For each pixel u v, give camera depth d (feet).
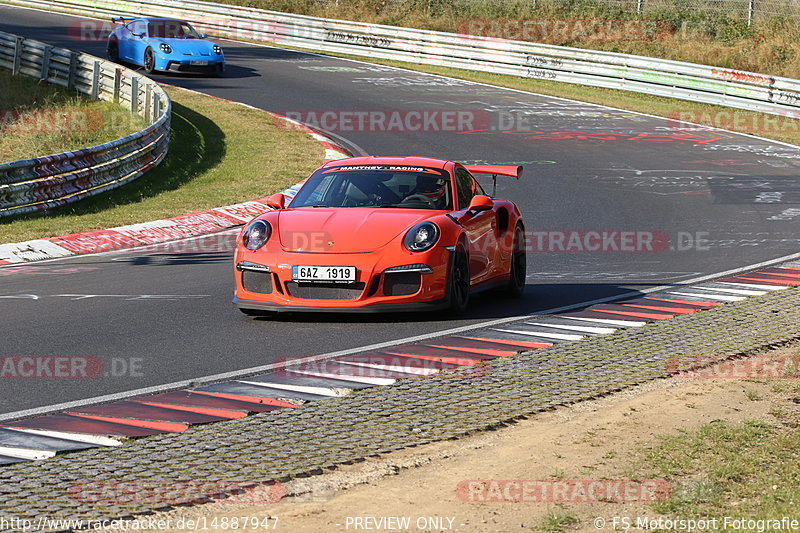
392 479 59.16
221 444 65.21
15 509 53.21
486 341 97.35
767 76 335.88
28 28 472.03
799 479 58.75
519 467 61.46
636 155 266.36
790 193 219.82
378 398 76.64
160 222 183.93
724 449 64.54
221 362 88.28
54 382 81.35
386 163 120.37
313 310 102.63
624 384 81.51
